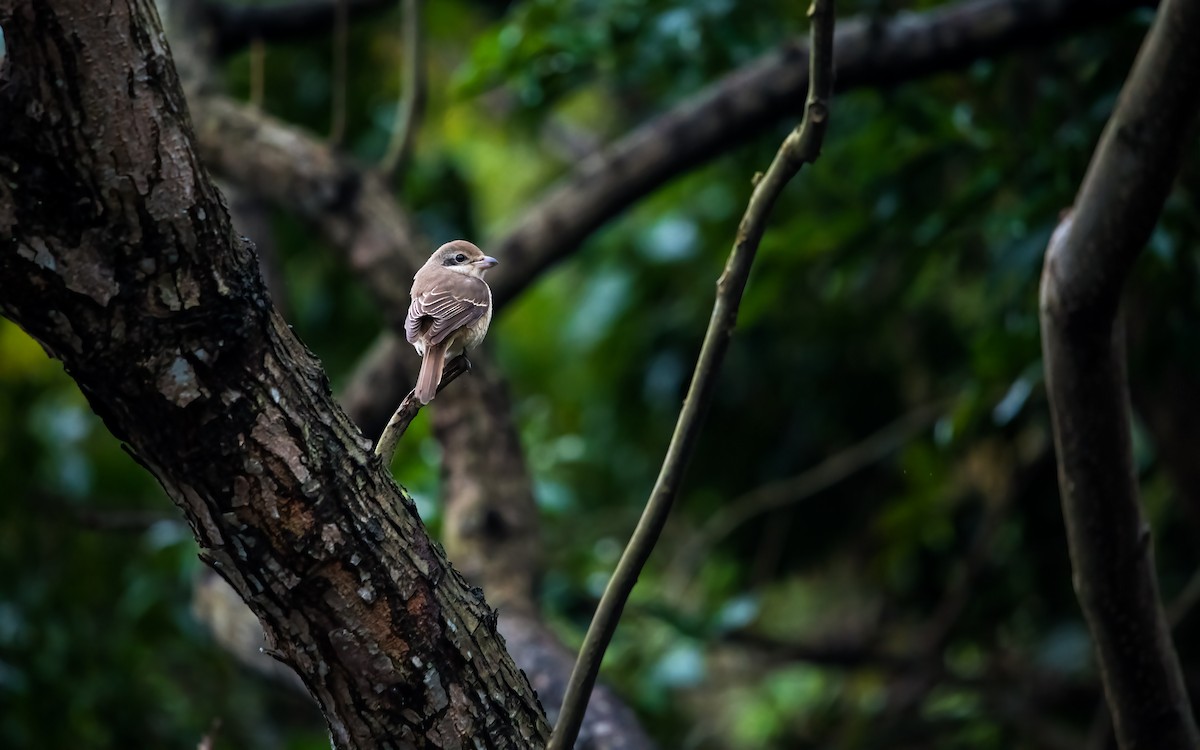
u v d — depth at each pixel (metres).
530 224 11.30
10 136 4.45
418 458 11.49
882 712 13.58
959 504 14.60
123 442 4.92
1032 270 9.95
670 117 11.38
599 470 15.66
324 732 13.02
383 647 5.10
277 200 11.41
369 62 15.42
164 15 12.76
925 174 11.13
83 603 13.34
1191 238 9.76
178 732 13.13
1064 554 13.66
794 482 14.26
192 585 11.37
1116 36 10.77
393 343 11.38
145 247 4.59
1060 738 12.94
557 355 18.12
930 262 11.70
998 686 13.42
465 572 9.72
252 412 4.82
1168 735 7.48
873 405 14.79
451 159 15.18
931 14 11.03
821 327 14.53
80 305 4.60
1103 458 7.00
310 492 4.92
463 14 16.73
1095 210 6.49
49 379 14.49
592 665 5.46
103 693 12.63
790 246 11.18
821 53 5.45
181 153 4.60
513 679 5.48
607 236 16.05
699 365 5.61
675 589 13.26
